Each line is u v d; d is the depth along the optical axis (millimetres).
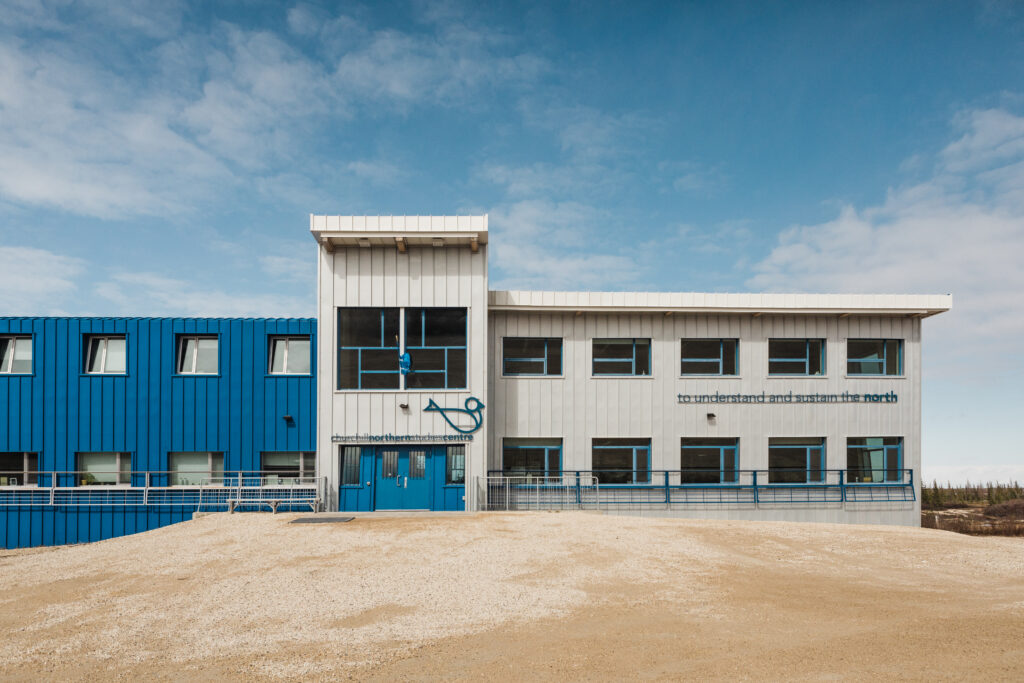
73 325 20906
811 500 21859
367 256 20719
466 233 19953
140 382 20781
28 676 7113
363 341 20578
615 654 7516
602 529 16125
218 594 10570
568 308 21516
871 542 15469
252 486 20469
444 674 6926
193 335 21188
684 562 12945
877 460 22344
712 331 22328
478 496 20172
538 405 21625
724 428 21984
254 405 20859
